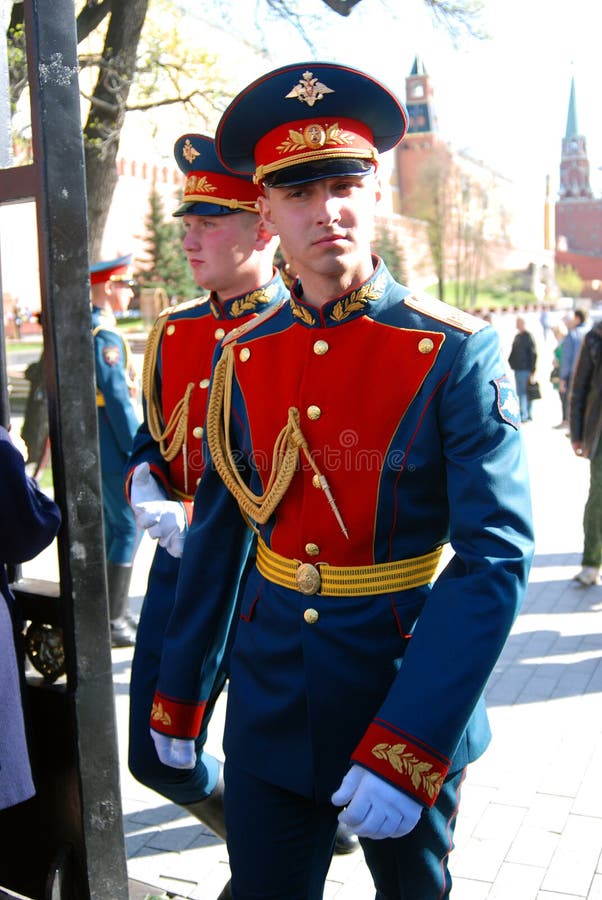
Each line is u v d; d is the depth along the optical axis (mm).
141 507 2809
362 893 2977
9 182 2324
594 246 97875
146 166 37906
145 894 2873
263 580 2098
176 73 8289
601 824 3285
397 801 1711
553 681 4602
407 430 1908
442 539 1985
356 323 1977
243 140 2018
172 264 38344
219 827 2873
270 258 2875
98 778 2420
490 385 1848
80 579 2359
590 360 5867
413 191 52844
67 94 2256
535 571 6504
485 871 3047
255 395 2102
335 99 1864
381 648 1932
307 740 1977
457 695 1708
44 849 2477
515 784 3605
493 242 60156
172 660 2293
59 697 2404
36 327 33562
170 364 2984
